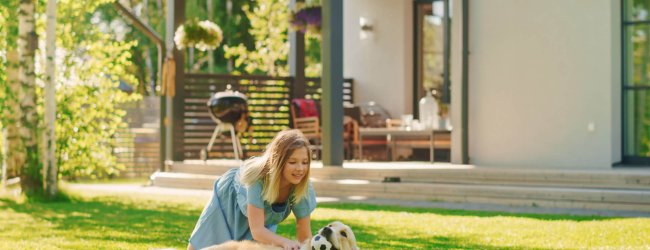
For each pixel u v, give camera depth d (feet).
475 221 28.30
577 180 34.04
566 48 39.11
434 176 37.86
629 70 39.29
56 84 43.01
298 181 14.28
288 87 53.62
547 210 31.63
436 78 52.85
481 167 38.73
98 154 45.75
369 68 55.06
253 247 12.94
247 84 52.39
